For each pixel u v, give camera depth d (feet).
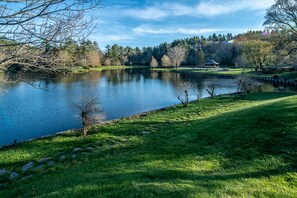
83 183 20.51
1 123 65.62
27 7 9.81
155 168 23.49
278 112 37.58
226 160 25.08
